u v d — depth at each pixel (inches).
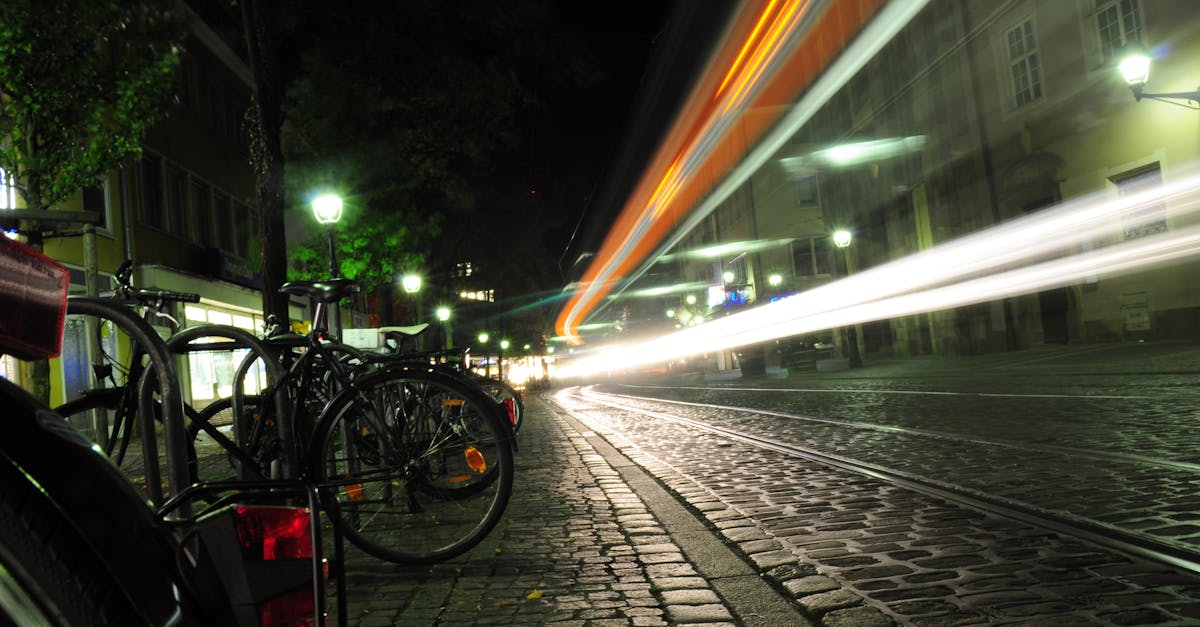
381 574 206.8
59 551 61.2
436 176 882.1
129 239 855.7
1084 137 888.3
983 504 235.6
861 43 1353.3
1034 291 990.4
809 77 1609.3
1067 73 899.4
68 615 60.4
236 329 204.7
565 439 561.9
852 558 193.6
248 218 1239.5
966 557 185.2
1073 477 260.2
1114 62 828.0
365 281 927.7
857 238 1504.7
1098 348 852.0
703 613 163.9
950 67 1114.1
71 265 741.3
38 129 455.5
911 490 269.6
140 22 470.6
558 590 186.4
